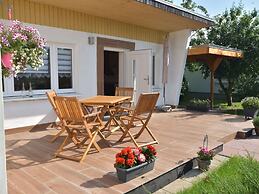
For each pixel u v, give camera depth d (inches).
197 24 311.6
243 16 418.0
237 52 364.5
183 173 138.0
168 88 374.3
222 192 78.2
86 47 259.6
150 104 169.5
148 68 296.4
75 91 257.8
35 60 108.1
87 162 137.4
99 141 178.5
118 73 337.4
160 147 167.2
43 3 218.8
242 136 223.1
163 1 236.8
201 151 143.6
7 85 207.8
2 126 70.8
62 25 236.4
